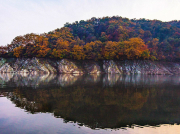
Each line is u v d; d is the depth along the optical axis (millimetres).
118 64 103125
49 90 28188
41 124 12648
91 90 28828
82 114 15289
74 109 16828
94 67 101938
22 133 10961
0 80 45125
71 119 13945
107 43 105625
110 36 133125
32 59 98938
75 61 103250
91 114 15344
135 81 46844
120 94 25516
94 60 106375
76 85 35438
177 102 20703
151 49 112250
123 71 100625
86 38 147500
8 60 104188
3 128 11719
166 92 28016
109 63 103438
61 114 15195
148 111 16656
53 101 20078
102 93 26047
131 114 15594
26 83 38188
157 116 15227
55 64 101125
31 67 96500
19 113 15234
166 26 153375
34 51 98750
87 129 11906
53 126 12305
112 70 100750
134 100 21531
